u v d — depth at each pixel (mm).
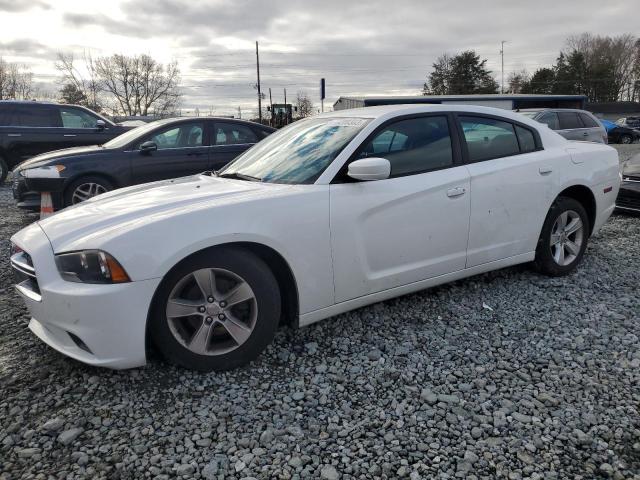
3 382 2816
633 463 2172
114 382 2793
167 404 2617
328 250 3100
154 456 2240
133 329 2605
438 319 3605
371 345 3240
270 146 3936
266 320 2916
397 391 2734
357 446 2303
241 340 2885
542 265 4332
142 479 2111
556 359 3041
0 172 10406
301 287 3037
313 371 2943
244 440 2344
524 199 3994
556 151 4301
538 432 2379
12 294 4160
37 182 6645
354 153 3305
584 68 75812
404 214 3373
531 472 2127
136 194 3354
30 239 2893
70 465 2189
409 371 2934
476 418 2480
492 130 3996
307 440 2348
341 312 3271
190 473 2141
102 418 2506
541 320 3584
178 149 7383
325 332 3408
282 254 2938
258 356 3045
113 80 62312
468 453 2234
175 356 2783
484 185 3750
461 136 3785
